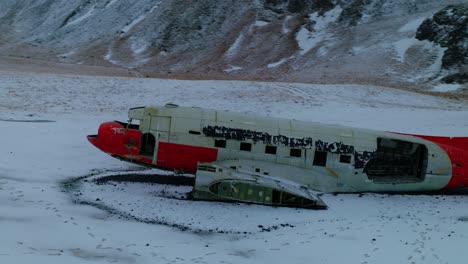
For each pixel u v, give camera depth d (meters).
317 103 43.97
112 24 148.12
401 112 40.88
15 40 143.12
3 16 169.12
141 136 17.94
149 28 139.88
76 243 11.08
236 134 17.70
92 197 16.16
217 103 41.69
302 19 137.88
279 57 113.06
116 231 12.54
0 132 26.00
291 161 17.98
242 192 15.99
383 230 13.17
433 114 40.09
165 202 16.12
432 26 102.81
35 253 9.66
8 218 12.45
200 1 151.12
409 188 19.17
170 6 150.38
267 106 41.59
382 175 20.22
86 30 146.50
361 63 94.88
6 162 20.08
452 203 18.02
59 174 19.33
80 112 35.22
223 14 144.25
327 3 144.62
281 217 15.14
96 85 45.06
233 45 125.94
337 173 18.44
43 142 24.64
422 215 15.79
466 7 102.44
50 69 74.81
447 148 19.56
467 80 78.25
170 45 129.50
